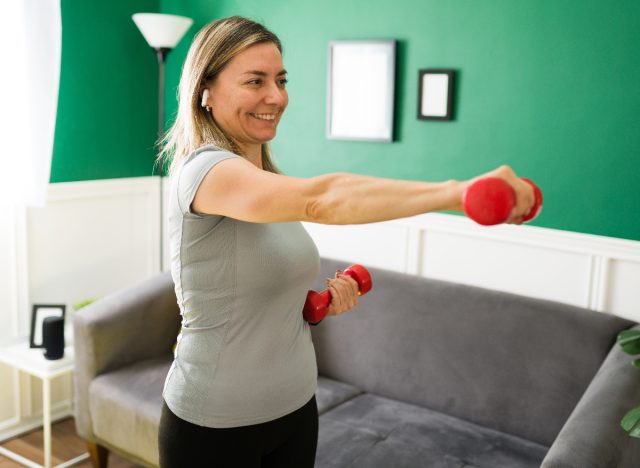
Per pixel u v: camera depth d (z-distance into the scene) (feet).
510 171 2.55
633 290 7.77
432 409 8.11
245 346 4.07
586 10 7.69
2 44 8.91
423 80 8.84
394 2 8.98
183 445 4.18
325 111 9.84
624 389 6.08
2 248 9.62
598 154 7.84
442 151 8.93
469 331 7.98
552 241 8.20
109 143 10.89
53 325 8.85
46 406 8.78
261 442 4.21
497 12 8.26
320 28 9.68
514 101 8.31
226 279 3.92
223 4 10.57
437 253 9.14
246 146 4.34
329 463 6.84
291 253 4.05
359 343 8.68
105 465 8.81
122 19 10.78
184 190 3.68
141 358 9.12
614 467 5.44
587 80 7.79
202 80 4.12
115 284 11.30
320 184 3.01
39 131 9.25
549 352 7.50
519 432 7.53
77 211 10.56
